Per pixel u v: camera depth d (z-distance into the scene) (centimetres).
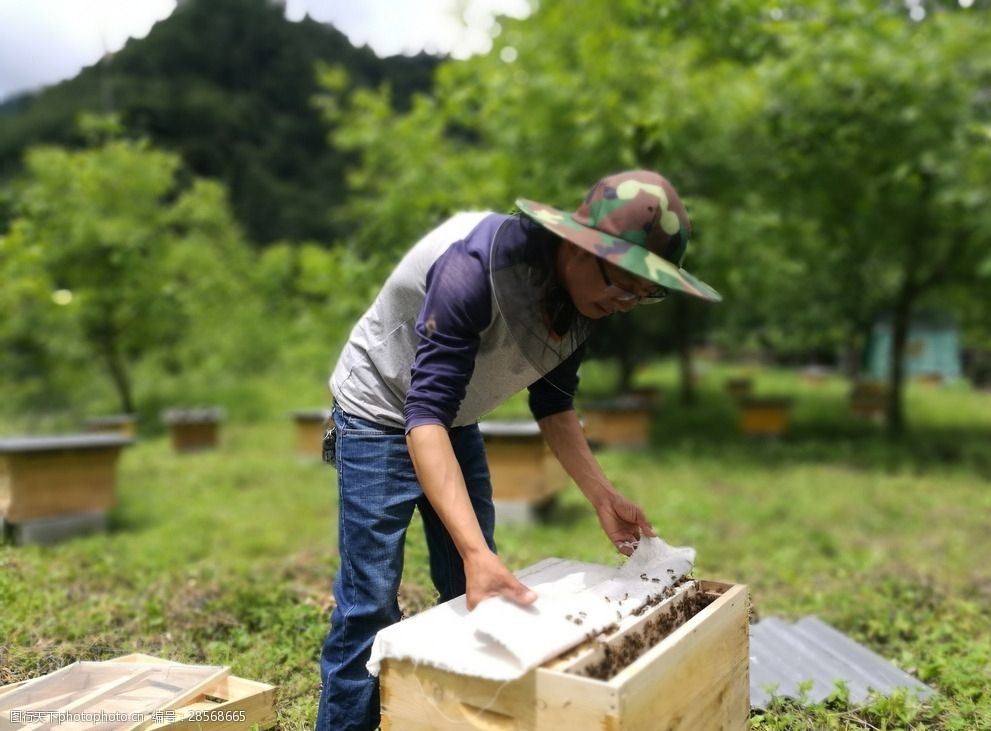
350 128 1227
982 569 513
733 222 976
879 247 1134
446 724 157
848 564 523
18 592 344
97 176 1363
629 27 893
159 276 1472
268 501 773
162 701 208
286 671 290
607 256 159
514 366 193
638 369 2009
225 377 1903
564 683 144
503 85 977
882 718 256
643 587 189
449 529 172
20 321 1440
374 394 200
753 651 318
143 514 716
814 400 1814
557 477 684
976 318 1363
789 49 910
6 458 584
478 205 818
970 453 1068
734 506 727
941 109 889
